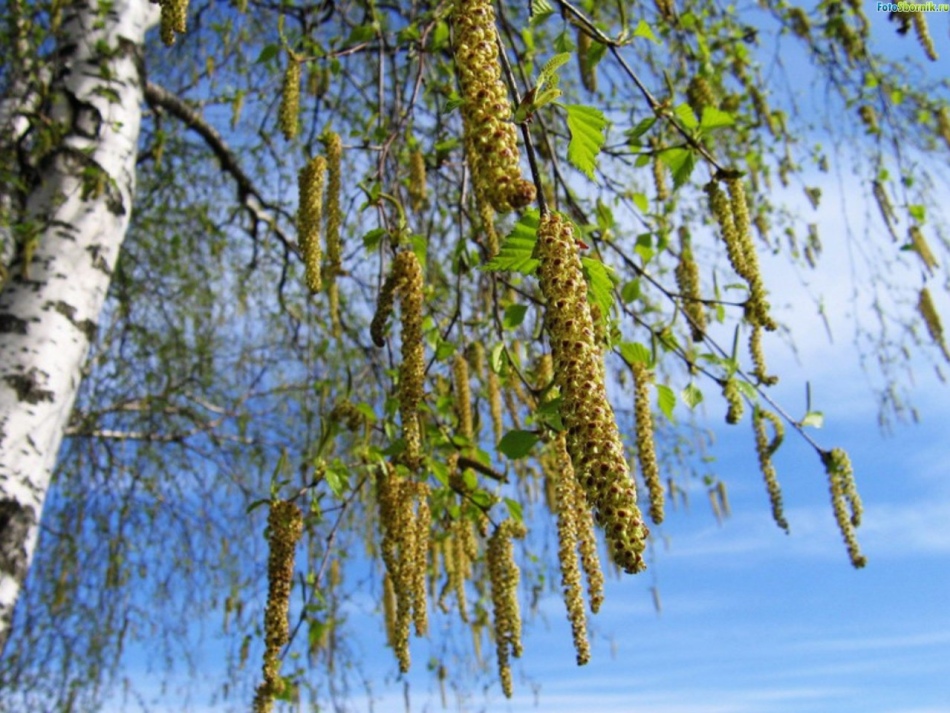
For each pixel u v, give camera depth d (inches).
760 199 240.1
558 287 52.5
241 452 326.3
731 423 129.3
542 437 99.0
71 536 288.4
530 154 54.7
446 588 153.6
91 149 157.6
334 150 128.3
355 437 141.9
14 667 277.4
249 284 318.0
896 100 232.4
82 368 149.2
